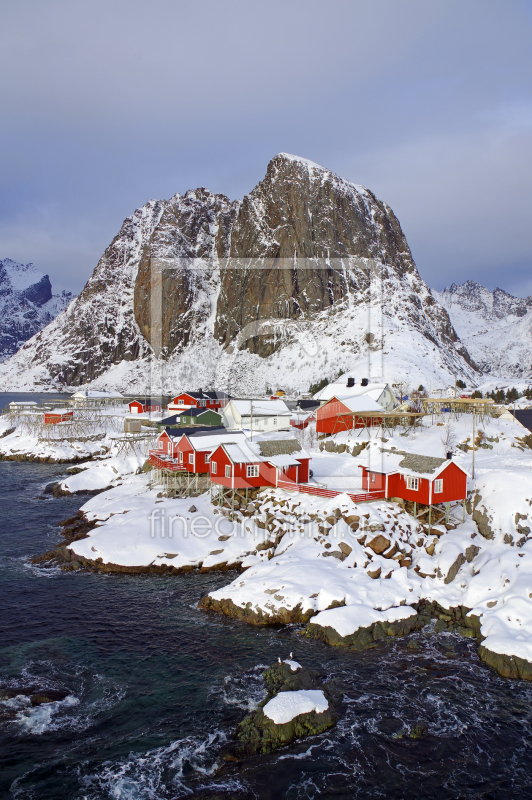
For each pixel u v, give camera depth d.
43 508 60.44
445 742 23.22
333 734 23.56
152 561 42.06
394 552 38.94
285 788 20.56
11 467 87.44
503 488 43.59
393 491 45.34
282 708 24.08
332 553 38.56
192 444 55.12
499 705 25.73
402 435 65.31
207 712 24.88
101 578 40.66
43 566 43.00
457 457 55.22
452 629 32.69
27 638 31.58
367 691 26.66
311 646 30.64
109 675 27.81
